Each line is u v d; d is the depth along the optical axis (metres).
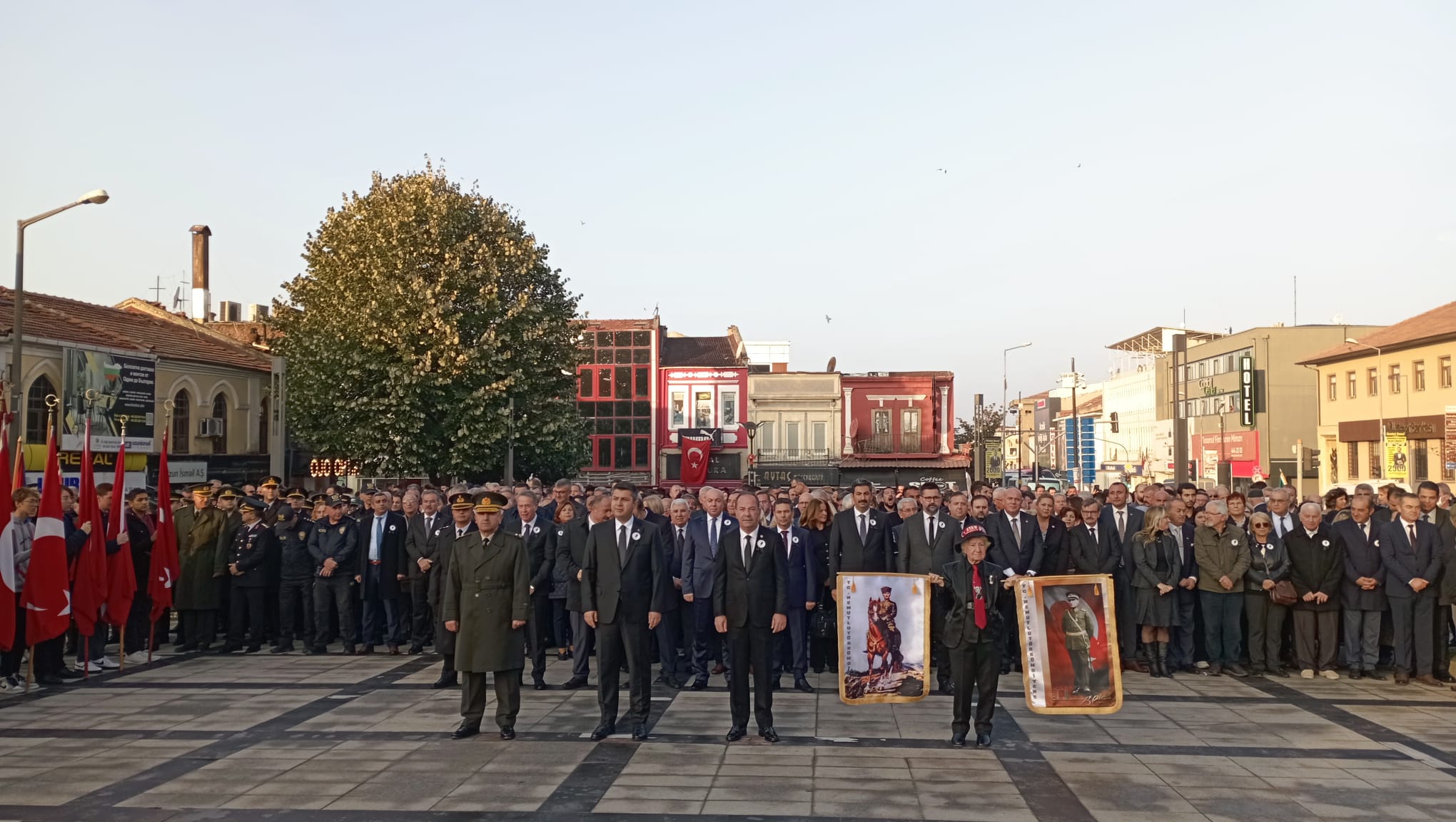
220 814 7.60
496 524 10.16
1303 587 13.49
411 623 16.22
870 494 13.38
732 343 62.34
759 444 56.97
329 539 15.59
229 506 16.23
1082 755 9.34
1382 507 13.59
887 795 8.07
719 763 9.04
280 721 10.80
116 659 15.12
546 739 9.98
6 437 12.52
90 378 29.34
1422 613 12.91
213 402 36.62
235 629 15.91
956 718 9.73
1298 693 12.41
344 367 32.97
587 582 10.16
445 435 33.25
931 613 10.45
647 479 57.41
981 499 14.59
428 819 7.47
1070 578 10.28
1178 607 13.80
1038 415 82.25
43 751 9.52
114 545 14.10
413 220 33.47
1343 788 8.29
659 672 14.34
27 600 12.52
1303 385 71.62
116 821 7.46
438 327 32.53
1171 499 14.33
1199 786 8.34
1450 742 9.86
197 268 52.66
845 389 57.44
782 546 10.05
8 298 30.55
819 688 12.92
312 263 35.72
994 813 7.62
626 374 57.84
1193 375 84.19
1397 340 50.72
